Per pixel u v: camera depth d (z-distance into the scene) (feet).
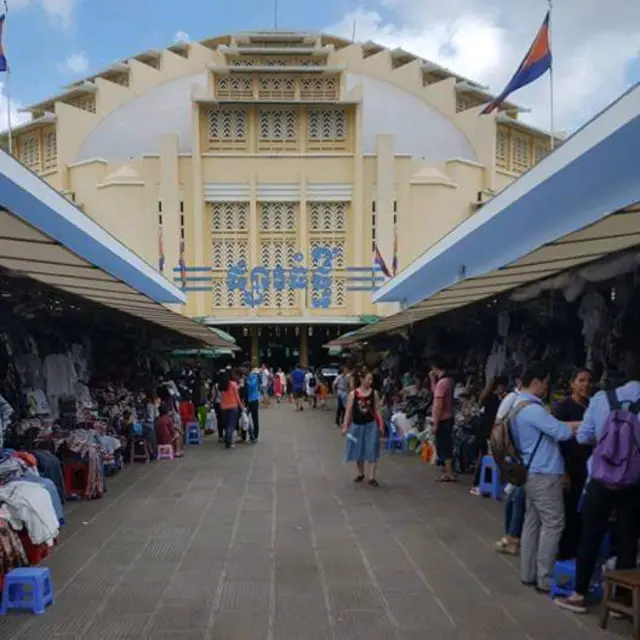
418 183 123.54
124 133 139.23
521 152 150.00
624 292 23.53
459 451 36.37
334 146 122.72
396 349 71.26
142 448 40.27
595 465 15.96
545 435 17.70
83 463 29.37
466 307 37.91
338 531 24.11
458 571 19.67
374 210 121.80
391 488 32.19
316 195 121.19
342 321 116.98
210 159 120.78
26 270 24.53
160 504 28.50
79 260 22.33
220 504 28.58
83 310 36.01
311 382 89.71
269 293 119.44
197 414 56.49
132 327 48.78
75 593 17.76
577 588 16.51
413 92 154.40
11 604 16.51
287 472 36.78
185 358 93.71
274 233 120.98
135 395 43.27
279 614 16.42
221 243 121.19
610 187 24.32
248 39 152.76
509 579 18.95
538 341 33.78
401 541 22.86
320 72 122.31
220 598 17.44
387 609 16.75
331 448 47.11
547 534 17.70
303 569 19.79
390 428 45.88
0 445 23.18
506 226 32.86
